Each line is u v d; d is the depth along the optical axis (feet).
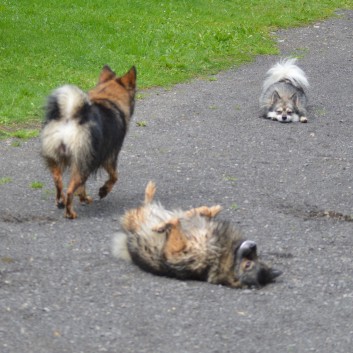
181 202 44.21
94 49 83.35
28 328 28.09
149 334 28.22
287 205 44.93
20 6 94.84
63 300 30.66
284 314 30.48
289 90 67.00
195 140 58.23
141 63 81.46
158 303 30.78
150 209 35.27
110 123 41.27
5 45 79.56
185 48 88.48
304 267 35.55
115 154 42.65
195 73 81.82
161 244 33.22
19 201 42.65
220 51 90.38
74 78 73.26
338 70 87.04
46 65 76.23
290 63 71.41
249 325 29.37
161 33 93.40
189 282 33.09
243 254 32.37
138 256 33.96
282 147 57.82
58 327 28.35
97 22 93.45
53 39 84.02
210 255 32.81
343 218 43.42
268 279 33.40
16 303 30.09
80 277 33.04
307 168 52.65
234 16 108.99
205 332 28.60
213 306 30.78
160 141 57.31
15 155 51.80
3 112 61.16
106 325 28.73
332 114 69.31
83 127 39.04
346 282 34.06
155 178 48.52
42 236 37.65
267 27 105.91
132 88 44.21
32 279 32.53
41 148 40.09
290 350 27.68
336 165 53.78
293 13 115.03
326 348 27.96
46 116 39.78
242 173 50.62
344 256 37.35
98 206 42.80
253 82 79.66
